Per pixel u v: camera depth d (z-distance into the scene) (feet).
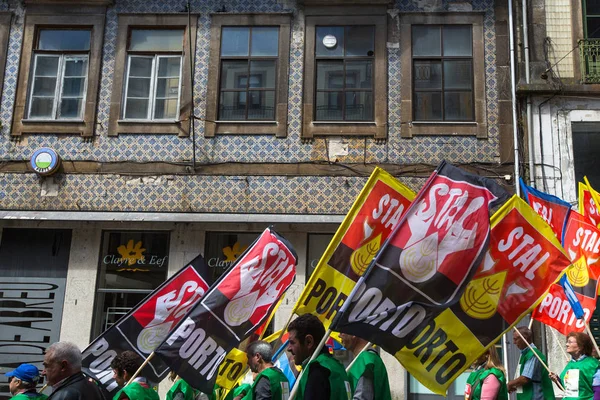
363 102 40.45
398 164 39.22
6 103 41.42
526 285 17.11
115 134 40.63
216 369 19.75
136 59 41.96
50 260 39.45
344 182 39.09
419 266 16.02
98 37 41.98
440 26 41.09
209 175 39.78
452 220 16.39
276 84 41.01
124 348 21.75
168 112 41.29
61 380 14.06
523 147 38.81
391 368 36.52
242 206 39.22
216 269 38.96
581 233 27.43
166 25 42.11
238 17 41.81
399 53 40.73
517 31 40.32
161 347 19.35
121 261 39.52
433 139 39.42
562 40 40.11
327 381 13.14
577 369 21.43
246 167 39.78
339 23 41.37
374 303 15.69
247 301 20.52
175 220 38.24
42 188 40.22
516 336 24.29
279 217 38.19
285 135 39.99
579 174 39.93
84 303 38.65
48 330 38.47
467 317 16.44
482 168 38.83
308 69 40.86
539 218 17.61
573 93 38.88
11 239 39.86
